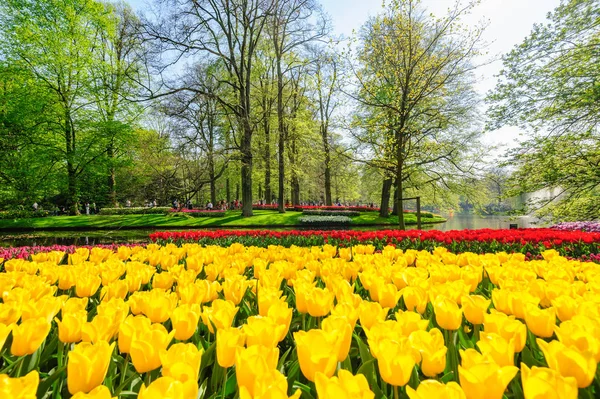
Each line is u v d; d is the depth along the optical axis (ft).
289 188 125.80
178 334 5.13
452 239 24.29
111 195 86.53
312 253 12.56
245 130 69.46
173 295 6.71
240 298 7.06
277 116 85.97
